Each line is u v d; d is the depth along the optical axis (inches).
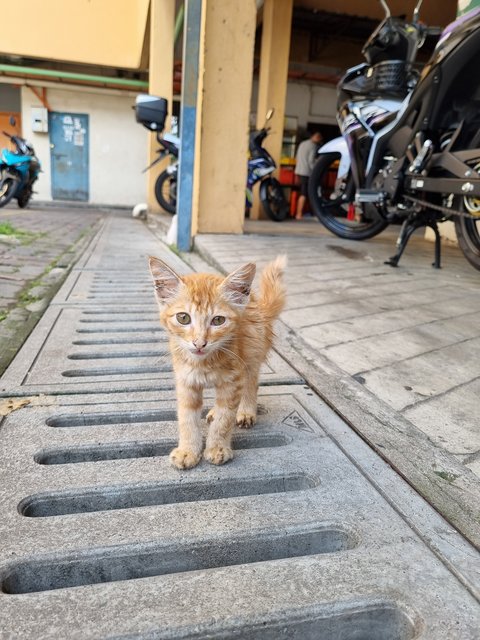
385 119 146.1
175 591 32.7
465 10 152.5
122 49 404.5
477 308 101.6
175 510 40.9
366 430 54.6
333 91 442.6
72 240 212.4
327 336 84.5
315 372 70.3
